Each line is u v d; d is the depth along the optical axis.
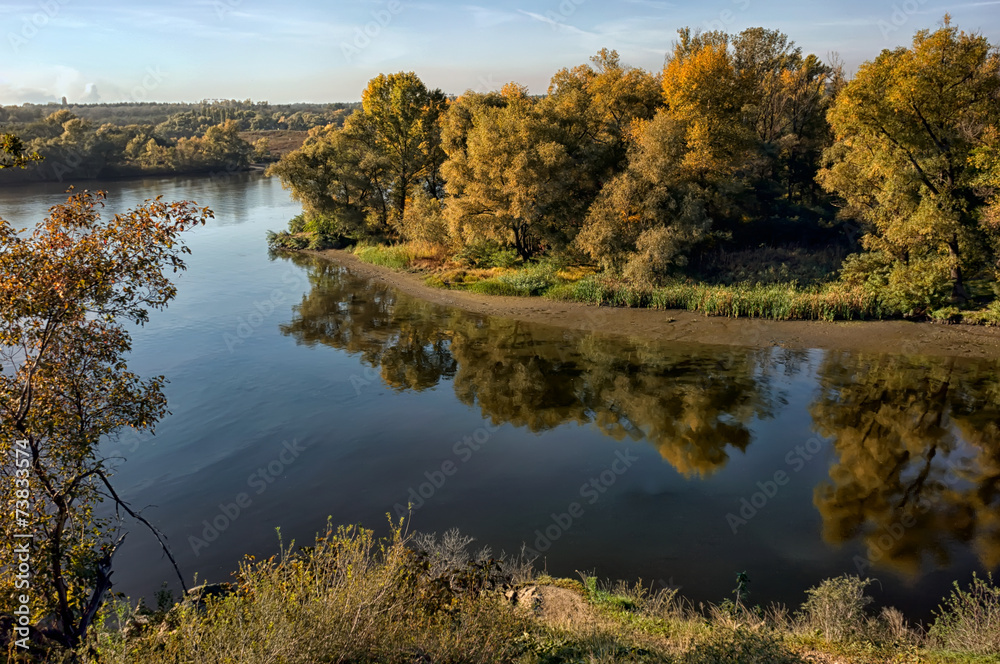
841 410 19.02
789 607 10.33
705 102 34.75
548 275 36.31
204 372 23.98
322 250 51.56
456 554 11.70
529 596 9.56
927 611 10.16
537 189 35.28
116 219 6.60
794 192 47.75
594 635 7.34
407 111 49.84
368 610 6.18
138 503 14.69
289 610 5.95
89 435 6.55
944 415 18.33
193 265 45.12
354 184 50.88
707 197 34.34
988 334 24.28
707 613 10.15
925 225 24.64
